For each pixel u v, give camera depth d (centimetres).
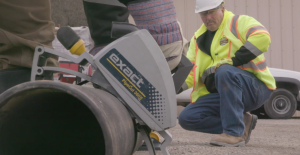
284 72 767
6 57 185
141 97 137
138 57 137
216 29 289
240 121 267
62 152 155
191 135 368
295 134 380
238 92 268
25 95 122
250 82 277
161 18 174
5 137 127
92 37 176
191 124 295
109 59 137
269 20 902
